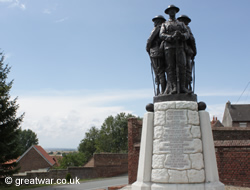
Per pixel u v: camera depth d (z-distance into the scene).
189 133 6.66
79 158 42.38
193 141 6.61
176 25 7.46
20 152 20.84
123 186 15.55
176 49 7.28
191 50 7.77
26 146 74.56
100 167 29.22
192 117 6.82
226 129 16.91
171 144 6.62
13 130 20.41
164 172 6.45
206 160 6.58
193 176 6.36
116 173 30.34
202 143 6.74
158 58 7.71
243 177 13.16
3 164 20.27
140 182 6.70
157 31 7.77
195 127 6.76
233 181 13.32
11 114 20.25
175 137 6.66
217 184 6.38
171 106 6.88
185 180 6.33
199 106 7.06
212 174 6.45
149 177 6.68
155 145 6.79
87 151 63.69
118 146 54.34
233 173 13.40
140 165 6.91
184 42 7.51
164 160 6.54
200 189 6.24
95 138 64.31
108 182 21.91
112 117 55.94
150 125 7.04
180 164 6.45
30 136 75.69
